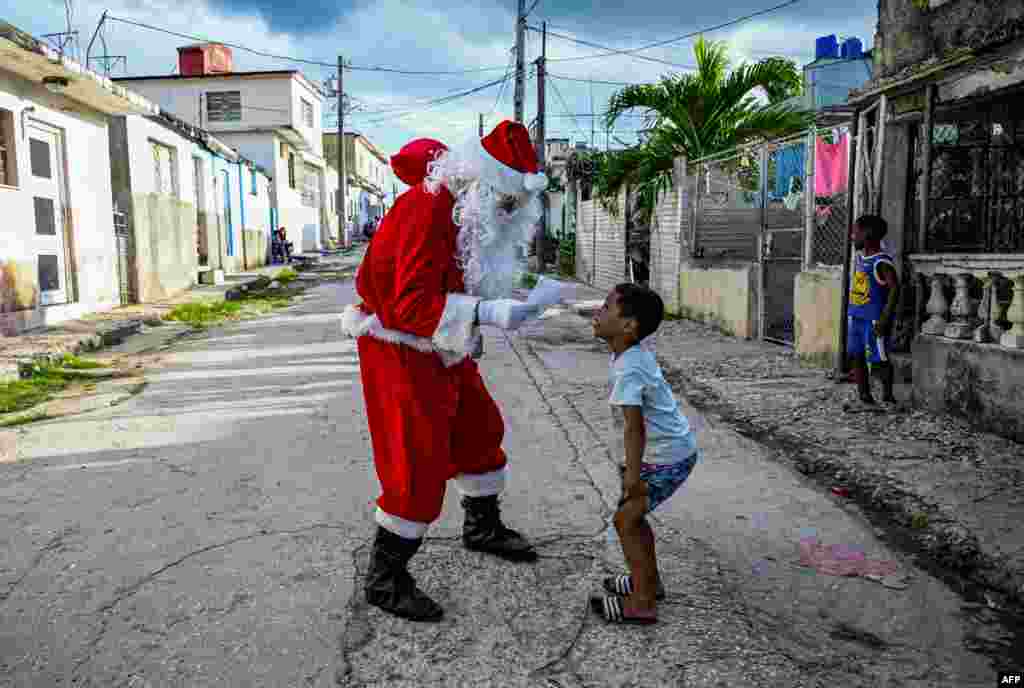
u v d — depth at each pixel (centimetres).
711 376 718
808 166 788
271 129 2852
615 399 266
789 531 363
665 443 271
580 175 2062
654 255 1333
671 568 322
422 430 271
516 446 498
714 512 385
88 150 1152
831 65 1714
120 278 1292
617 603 278
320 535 350
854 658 259
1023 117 636
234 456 471
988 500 382
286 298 1504
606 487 418
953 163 635
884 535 364
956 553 336
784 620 283
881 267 556
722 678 244
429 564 322
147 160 1378
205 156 1800
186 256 1591
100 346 925
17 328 939
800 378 696
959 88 528
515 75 2128
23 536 350
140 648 259
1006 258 488
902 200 614
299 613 282
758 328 938
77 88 1023
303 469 445
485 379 721
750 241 1147
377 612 283
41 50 847
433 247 263
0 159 943
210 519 370
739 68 1266
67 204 1093
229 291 1548
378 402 276
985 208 643
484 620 279
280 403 611
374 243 277
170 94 3052
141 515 375
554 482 427
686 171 1168
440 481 277
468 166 267
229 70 3338
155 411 588
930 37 568
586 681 242
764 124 1248
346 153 4959
